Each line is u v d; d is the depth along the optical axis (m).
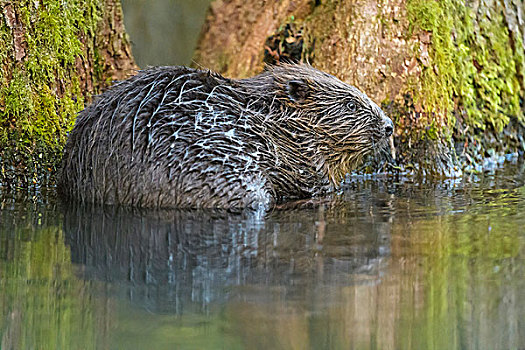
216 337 5.27
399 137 12.99
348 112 11.24
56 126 11.80
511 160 14.40
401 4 12.91
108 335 5.32
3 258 7.29
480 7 14.23
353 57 12.80
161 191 9.80
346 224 8.71
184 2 20.77
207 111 9.98
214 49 14.72
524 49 14.91
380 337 5.26
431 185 11.73
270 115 10.59
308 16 13.34
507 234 7.93
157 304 5.95
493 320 5.57
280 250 7.50
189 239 8.05
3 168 11.49
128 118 9.84
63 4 11.89
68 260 7.23
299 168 10.79
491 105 14.21
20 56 11.50
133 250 7.60
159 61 20.62
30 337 5.30
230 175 9.92
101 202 10.08
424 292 6.09
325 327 5.39
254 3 14.27
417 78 12.95
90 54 12.51
